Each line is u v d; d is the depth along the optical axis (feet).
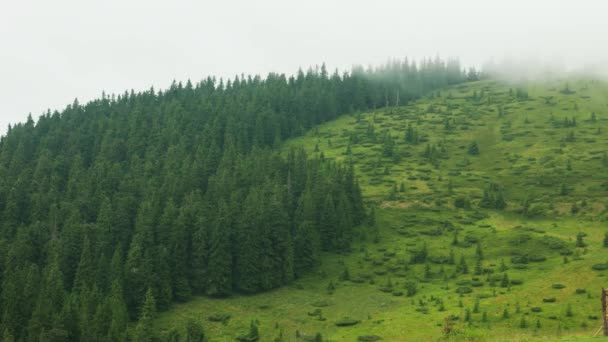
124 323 394.11
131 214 541.34
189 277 487.61
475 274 490.49
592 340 200.13
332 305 458.91
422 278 497.46
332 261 542.98
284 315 444.96
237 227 511.81
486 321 374.63
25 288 393.09
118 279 438.40
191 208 521.65
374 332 393.29
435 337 358.64
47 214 555.28
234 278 495.41
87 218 552.41
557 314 371.15
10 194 564.30
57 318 362.53
